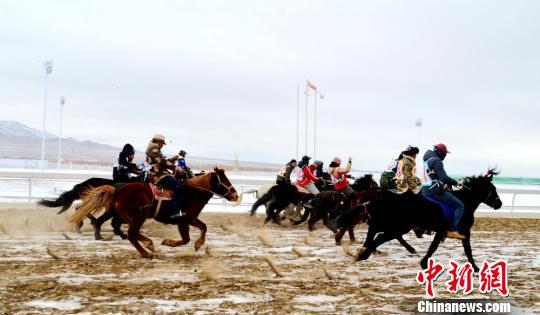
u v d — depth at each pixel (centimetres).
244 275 1010
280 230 1822
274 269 1008
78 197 1457
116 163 1511
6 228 1678
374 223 1080
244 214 2261
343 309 782
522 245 1559
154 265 1091
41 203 1443
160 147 1223
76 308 754
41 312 732
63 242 1410
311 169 1908
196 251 1253
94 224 1556
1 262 1096
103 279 948
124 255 1210
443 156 1096
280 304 798
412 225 1066
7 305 764
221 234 1667
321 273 1049
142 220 1176
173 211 1198
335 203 1711
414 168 1153
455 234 1061
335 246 1438
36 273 995
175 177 1241
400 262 1202
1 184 3553
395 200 1068
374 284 959
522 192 2583
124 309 751
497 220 2314
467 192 1114
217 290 875
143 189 1177
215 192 1240
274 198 1891
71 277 962
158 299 812
